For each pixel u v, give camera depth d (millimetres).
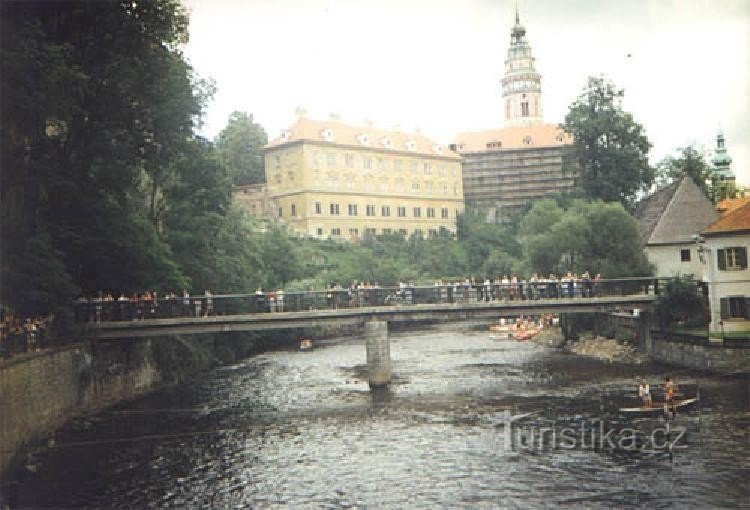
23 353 31703
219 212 62375
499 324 92188
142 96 42969
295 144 119375
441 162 140875
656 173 98000
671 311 51562
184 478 27719
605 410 36125
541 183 149875
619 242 63750
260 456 30609
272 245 94500
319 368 57406
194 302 45188
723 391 39156
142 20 42250
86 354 39188
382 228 129125
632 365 50594
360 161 126562
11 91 32938
